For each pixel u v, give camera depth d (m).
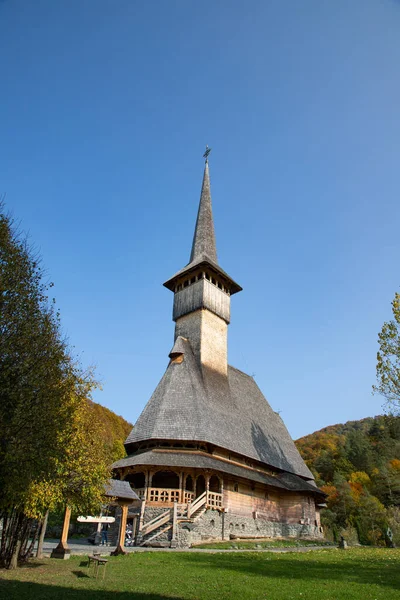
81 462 19.36
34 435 15.03
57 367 17.02
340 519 78.62
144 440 36.59
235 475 36.84
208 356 45.69
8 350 14.84
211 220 57.25
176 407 38.78
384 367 27.84
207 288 48.00
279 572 17.47
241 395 49.78
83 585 14.14
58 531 41.06
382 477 90.00
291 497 44.56
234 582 14.90
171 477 39.66
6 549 17.72
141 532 30.30
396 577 16.55
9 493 14.73
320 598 12.71
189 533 29.61
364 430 153.12
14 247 16.58
